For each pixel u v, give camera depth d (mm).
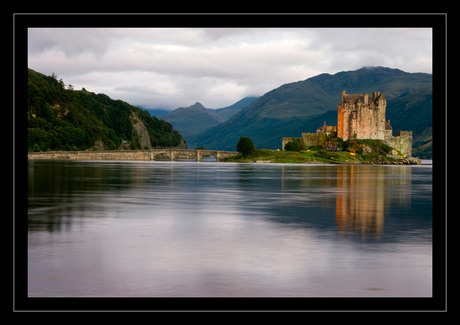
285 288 27469
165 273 29875
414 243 38938
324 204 65438
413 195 80500
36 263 31766
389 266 31859
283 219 51250
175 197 73000
